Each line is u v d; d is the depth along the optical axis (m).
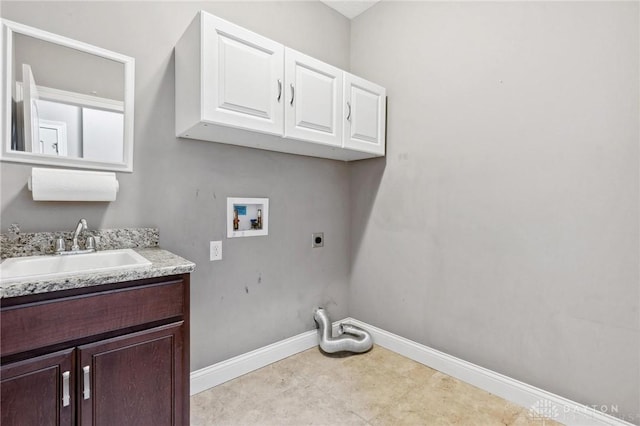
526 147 1.71
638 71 1.39
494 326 1.85
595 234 1.51
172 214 1.74
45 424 0.98
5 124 1.30
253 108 1.60
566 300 1.59
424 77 2.16
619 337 1.45
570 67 1.56
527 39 1.70
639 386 1.41
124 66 1.57
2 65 1.29
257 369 2.09
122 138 1.57
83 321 1.04
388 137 2.38
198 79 1.47
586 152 1.52
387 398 1.79
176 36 1.74
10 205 1.31
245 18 2.00
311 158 2.40
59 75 1.42
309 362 2.19
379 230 2.46
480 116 1.89
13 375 0.93
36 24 1.36
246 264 2.06
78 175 1.35
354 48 2.62
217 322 1.93
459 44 1.98
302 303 2.37
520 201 1.74
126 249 1.53
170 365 1.22
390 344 2.38
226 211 1.95
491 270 1.86
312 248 2.42
